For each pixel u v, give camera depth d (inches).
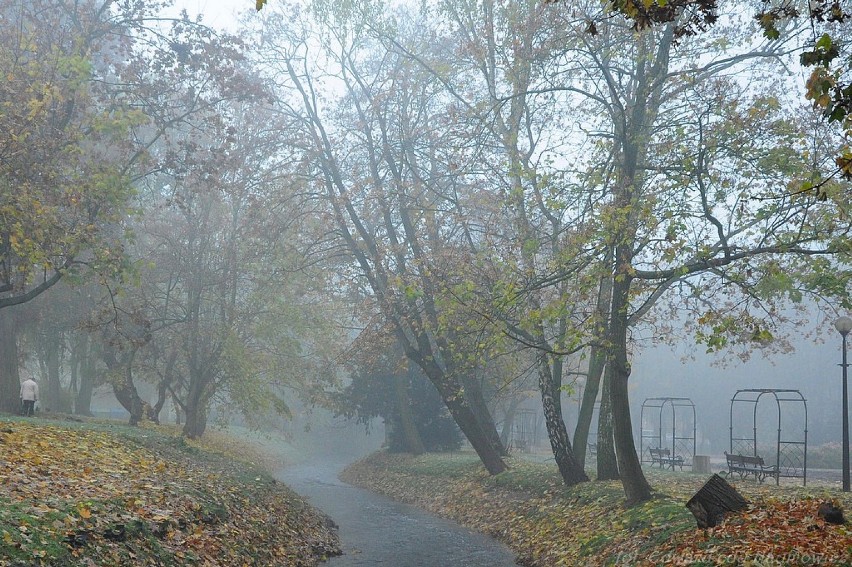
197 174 1024.9
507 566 651.5
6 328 1195.3
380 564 653.3
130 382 1457.9
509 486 1030.4
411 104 1181.1
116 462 644.7
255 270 1362.0
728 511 502.3
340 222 1149.7
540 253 763.4
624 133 668.1
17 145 746.8
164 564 419.5
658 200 611.5
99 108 951.6
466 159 916.0
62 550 354.0
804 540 413.1
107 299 1417.3
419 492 1280.8
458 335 770.8
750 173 642.8
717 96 671.8
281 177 1206.9
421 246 1111.0
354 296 1453.0
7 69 822.5
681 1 334.0
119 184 794.8
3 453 530.9
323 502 1208.2
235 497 684.7
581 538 637.9
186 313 1445.6
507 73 821.2
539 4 820.6
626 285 653.9
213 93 1038.4
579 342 649.0
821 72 318.3
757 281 601.9
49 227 748.6
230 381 1492.4
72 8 965.2
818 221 623.8
